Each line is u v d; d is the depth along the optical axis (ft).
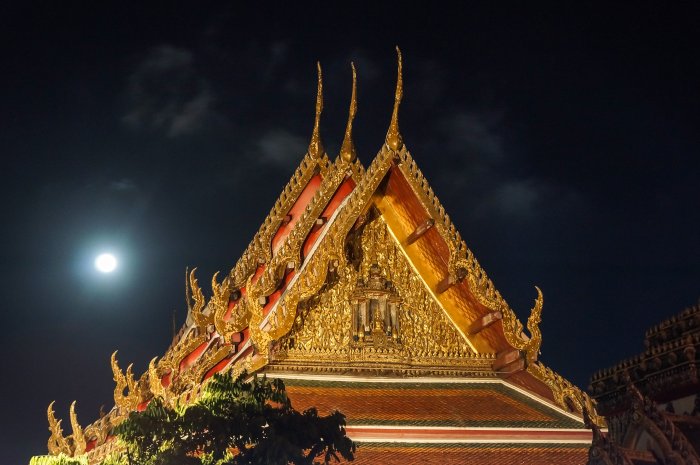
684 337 37.37
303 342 68.39
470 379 71.31
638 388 38.11
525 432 66.39
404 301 72.33
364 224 73.00
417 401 68.23
